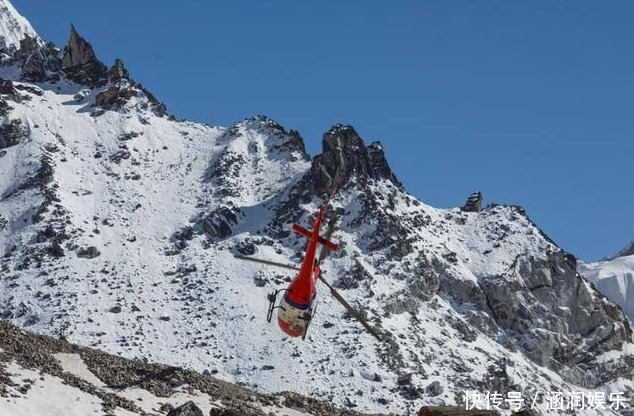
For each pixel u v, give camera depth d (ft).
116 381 251.19
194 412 215.51
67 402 223.92
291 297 143.54
